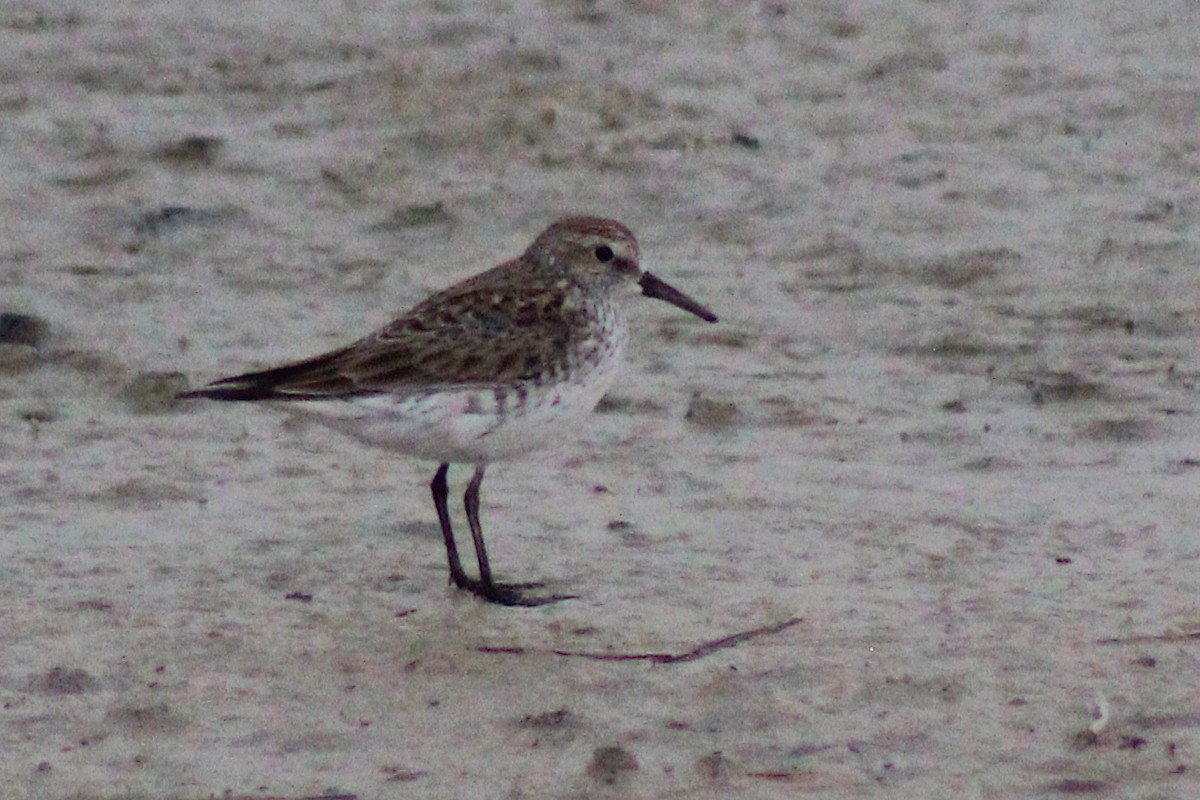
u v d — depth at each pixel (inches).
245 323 642.8
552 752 386.6
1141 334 633.0
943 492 519.2
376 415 465.4
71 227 719.7
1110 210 741.3
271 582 467.5
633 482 528.4
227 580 467.8
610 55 896.9
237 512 507.5
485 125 813.2
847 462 540.1
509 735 393.4
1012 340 627.5
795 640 434.6
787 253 705.6
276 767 380.2
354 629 442.9
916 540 489.1
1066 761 382.0
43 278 674.8
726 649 429.7
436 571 477.1
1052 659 424.5
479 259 705.6
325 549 488.1
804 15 955.3
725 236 721.0
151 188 753.6
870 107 844.6
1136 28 934.4
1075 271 685.3
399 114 826.2
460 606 456.1
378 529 501.0
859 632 438.3
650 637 437.7
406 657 427.5
